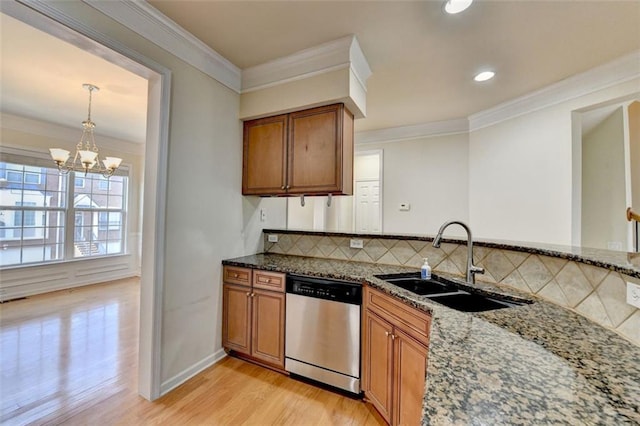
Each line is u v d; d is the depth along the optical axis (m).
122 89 3.02
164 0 1.70
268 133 2.54
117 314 3.41
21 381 2.04
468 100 3.11
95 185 4.90
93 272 4.80
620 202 2.99
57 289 4.35
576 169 2.61
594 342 0.88
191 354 2.14
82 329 2.96
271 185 2.52
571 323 1.05
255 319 2.31
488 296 1.54
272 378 2.14
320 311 2.04
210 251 2.33
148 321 1.89
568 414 0.53
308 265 2.30
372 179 5.24
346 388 1.93
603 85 2.40
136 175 5.45
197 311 2.20
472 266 1.73
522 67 2.42
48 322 3.13
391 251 2.34
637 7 1.70
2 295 3.83
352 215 5.34
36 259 4.23
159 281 1.89
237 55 2.31
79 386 2.00
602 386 0.63
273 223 3.21
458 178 3.73
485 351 0.81
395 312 1.58
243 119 2.63
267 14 1.82
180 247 2.05
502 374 0.68
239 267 2.39
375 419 1.73
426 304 1.33
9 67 2.58
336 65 2.15
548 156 2.79
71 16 1.44
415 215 3.96
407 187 4.01
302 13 1.81
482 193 3.50
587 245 3.36
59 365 2.26
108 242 5.09
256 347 2.29
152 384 1.86
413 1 1.70
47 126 4.23
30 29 2.03
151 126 1.93
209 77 2.28
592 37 2.00
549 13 1.77
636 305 0.90
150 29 1.81
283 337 2.18
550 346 0.85
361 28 1.95
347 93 2.11
